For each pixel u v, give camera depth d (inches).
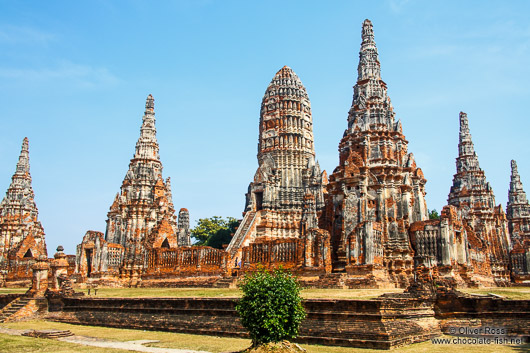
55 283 1641.2
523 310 1119.0
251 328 927.7
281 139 3496.6
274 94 3627.0
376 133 2223.2
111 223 3134.8
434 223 1967.3
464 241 2053.4
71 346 1063.6
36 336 1229.1
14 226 3570.4
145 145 3225.9
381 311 1012.5
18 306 1624.0
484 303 1157.1
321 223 2246.6
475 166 3641.7
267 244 2166.6
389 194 2079.2
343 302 1056.8
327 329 1054.4
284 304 928.9
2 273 3117.6
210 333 1217.4
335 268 2003.0
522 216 3988.7
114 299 1465.3
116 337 1208.8
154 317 1357.0
